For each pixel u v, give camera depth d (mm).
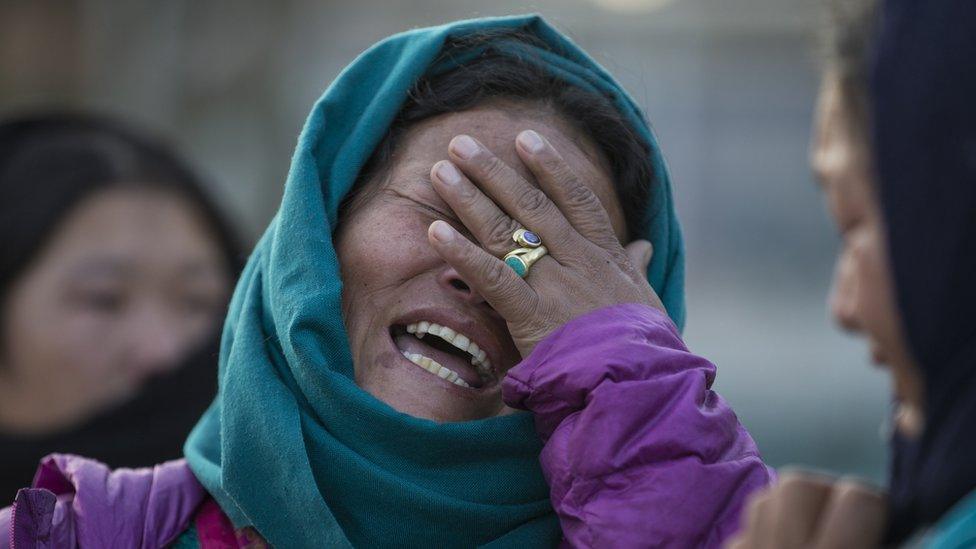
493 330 2342
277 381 2285
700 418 2096
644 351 2148
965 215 1440
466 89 2475
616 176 2562
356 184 2465
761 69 9914
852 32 1614
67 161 4348
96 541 2168
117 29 9375
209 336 4348
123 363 4203
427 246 2348
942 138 1448
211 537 2256
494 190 2311
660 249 2627
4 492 4055
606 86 2617
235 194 9531
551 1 9820
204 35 9531
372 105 2465
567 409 2145
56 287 4180
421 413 2291
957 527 1423
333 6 9836
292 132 9734
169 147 4695
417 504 2219
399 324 2379
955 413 1475
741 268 10000
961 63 1440
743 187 10000
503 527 2275
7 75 9516
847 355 9812
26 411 4137
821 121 1699
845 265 1660
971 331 1461
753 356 9883
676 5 9875
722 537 2033
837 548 1535
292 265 2309
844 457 9641
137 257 4301
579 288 2262
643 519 2021
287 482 2189
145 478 2316
